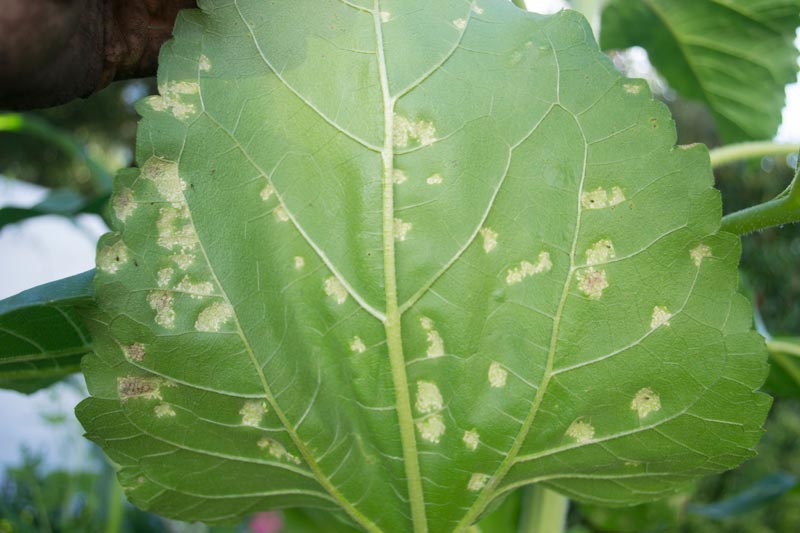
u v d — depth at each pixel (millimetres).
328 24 345
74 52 315
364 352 351
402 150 342
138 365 355
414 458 361
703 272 347
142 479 377
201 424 365
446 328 348
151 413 362
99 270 347
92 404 357
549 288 347
